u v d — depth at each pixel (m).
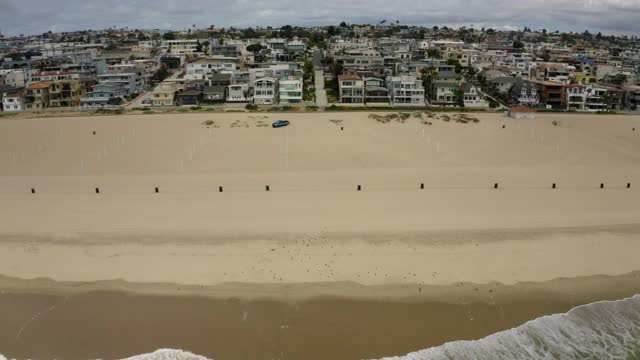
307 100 118.12
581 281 42.53
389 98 117.88
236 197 60.03
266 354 33.84
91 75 140.75
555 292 41.00
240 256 45.75
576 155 79.81
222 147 79.38
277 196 60.34
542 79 136.88
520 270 43.91
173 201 58.78
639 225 52.19
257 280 42.16
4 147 80.62
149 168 71.88
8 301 39.59
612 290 41.44
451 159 76.50
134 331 36.19
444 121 94.31
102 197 60.34
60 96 117.50
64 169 71.81
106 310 38.53
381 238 48.78
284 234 49.53
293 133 85.88
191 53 190.88
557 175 69.88
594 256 46.28
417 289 41.03
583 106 117.38
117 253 46.38
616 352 34.31
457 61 162.50
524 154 79.50
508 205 57.66
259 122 91.75
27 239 48.97
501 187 64.31
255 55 173.75
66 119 96.69
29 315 37.97
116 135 85.44
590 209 56.69
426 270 43.66
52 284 41.84
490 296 40.28
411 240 48.44
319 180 66.56
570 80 137.62
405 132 87.75
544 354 34.03
